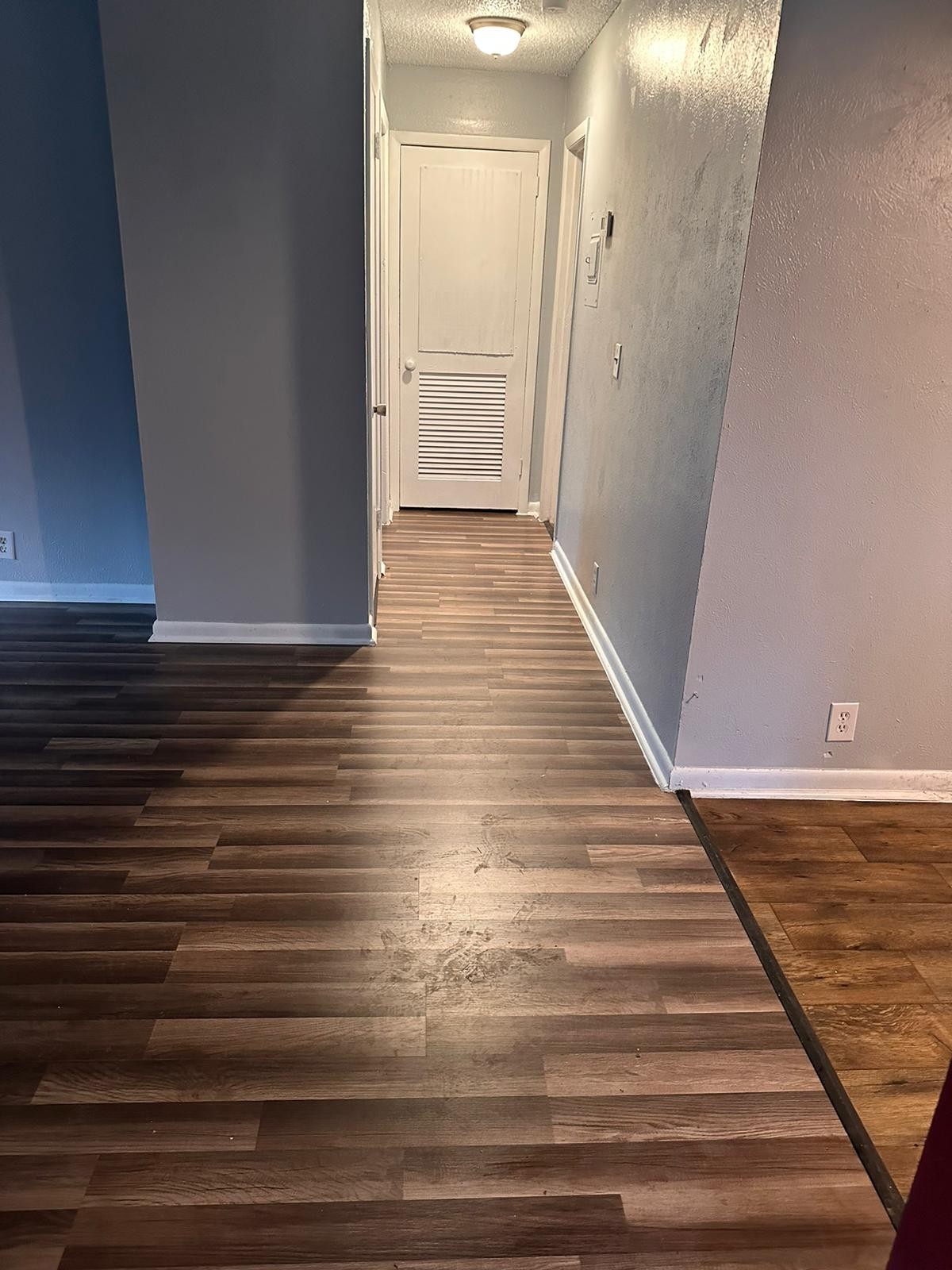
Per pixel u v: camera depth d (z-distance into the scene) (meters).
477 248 4.91
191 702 2.91
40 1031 1.62
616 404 3.22
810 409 2.08
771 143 1.85
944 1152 0.94
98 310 3.35
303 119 2.79
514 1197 1.36
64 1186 1.35
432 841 2.22
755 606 2.28
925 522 2.21
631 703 2.91
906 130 1.86
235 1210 1.33
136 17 2.66
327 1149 1.42
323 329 3.03
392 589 4.07
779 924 1.98
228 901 1.98
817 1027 1.71
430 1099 1.52
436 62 4.48
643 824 2.33
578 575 3.98
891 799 2.50
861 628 2.32
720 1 2.12
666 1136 1.47
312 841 2.20
